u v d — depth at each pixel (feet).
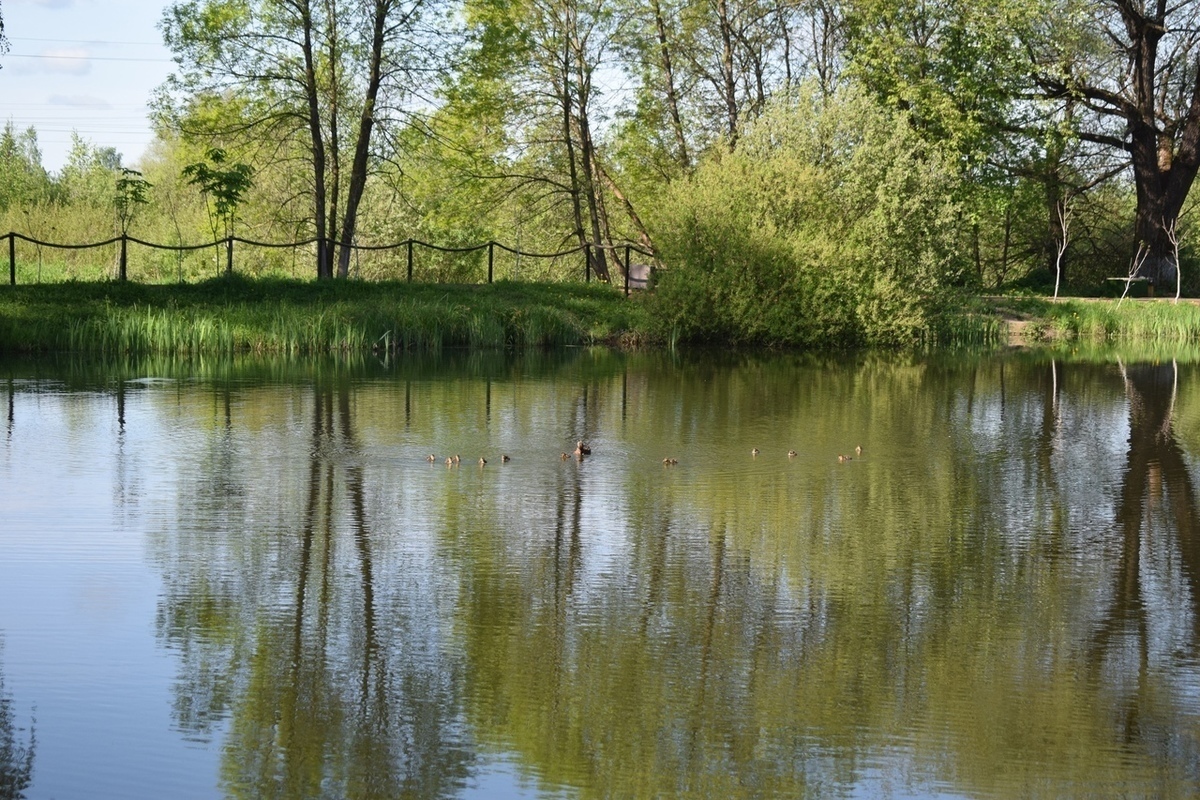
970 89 102.68
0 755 17.47
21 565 26.20
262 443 40.27
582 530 29.58
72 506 31.40
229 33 87.04
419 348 76.74
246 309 76.07
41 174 162.40
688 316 81.87
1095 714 19.20
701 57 111.55
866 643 22.17
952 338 89.81
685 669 20.84
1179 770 17.37
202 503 31.86
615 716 18.95
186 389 54.03
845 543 28.91
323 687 19.90
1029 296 105.91
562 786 16.76
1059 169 115.75
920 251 83.87
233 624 22.74
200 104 89.71
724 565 26.91
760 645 21.99
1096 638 22.61
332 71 90.74
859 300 81.41
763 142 84.79
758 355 77.15
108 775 16.94
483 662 21.03
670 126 111.04
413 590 24.81
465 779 16.99
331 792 16.58
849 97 84.53
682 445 40.96
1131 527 30.86
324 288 84.12
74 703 19.20
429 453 38.75
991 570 26.89
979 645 22.18
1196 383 62.49
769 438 42.80
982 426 46.75
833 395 55.21
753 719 18.88
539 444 40.63
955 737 18.40
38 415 45.96
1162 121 119.75
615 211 124.88
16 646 21.47
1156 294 115.14
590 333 82.69
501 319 80.84
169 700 19.36
